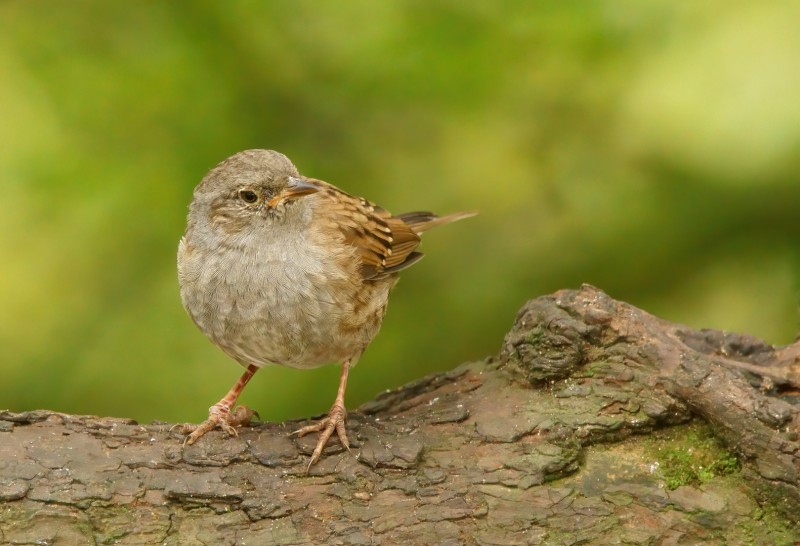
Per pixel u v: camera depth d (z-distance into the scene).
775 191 12.19
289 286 8.64
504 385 8.74
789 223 12.38
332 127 12.71
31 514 7.38
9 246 11.93
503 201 12.84
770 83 11.95
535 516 7.63
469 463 8.00
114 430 8.00
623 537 7.54
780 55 11.95
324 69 12.55
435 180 12.84
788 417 7.81
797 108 11.90
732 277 12.55
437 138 12.82
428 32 12.20
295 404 11.87
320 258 8.75
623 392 8.26
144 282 12.09
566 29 12.11
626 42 12.23
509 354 8.80
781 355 8.83
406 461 7.95
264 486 7.78
